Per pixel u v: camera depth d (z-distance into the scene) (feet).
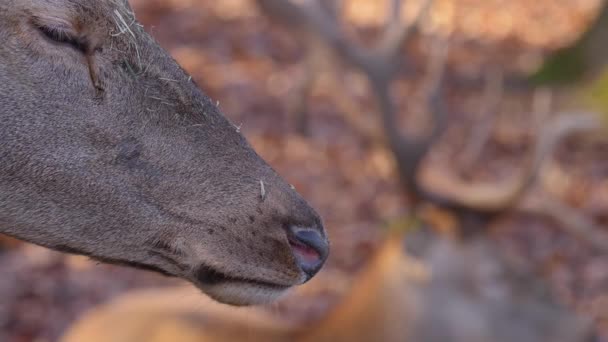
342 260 53.11
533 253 54.75
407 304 32.78
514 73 82.33
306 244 19.75
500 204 34.12
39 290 46.03
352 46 40.45
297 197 19.98
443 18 102.47
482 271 33.55
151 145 19.15
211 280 19.58
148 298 36.40
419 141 37.09
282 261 19.56
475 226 34.17
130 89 19.07
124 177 18.97
